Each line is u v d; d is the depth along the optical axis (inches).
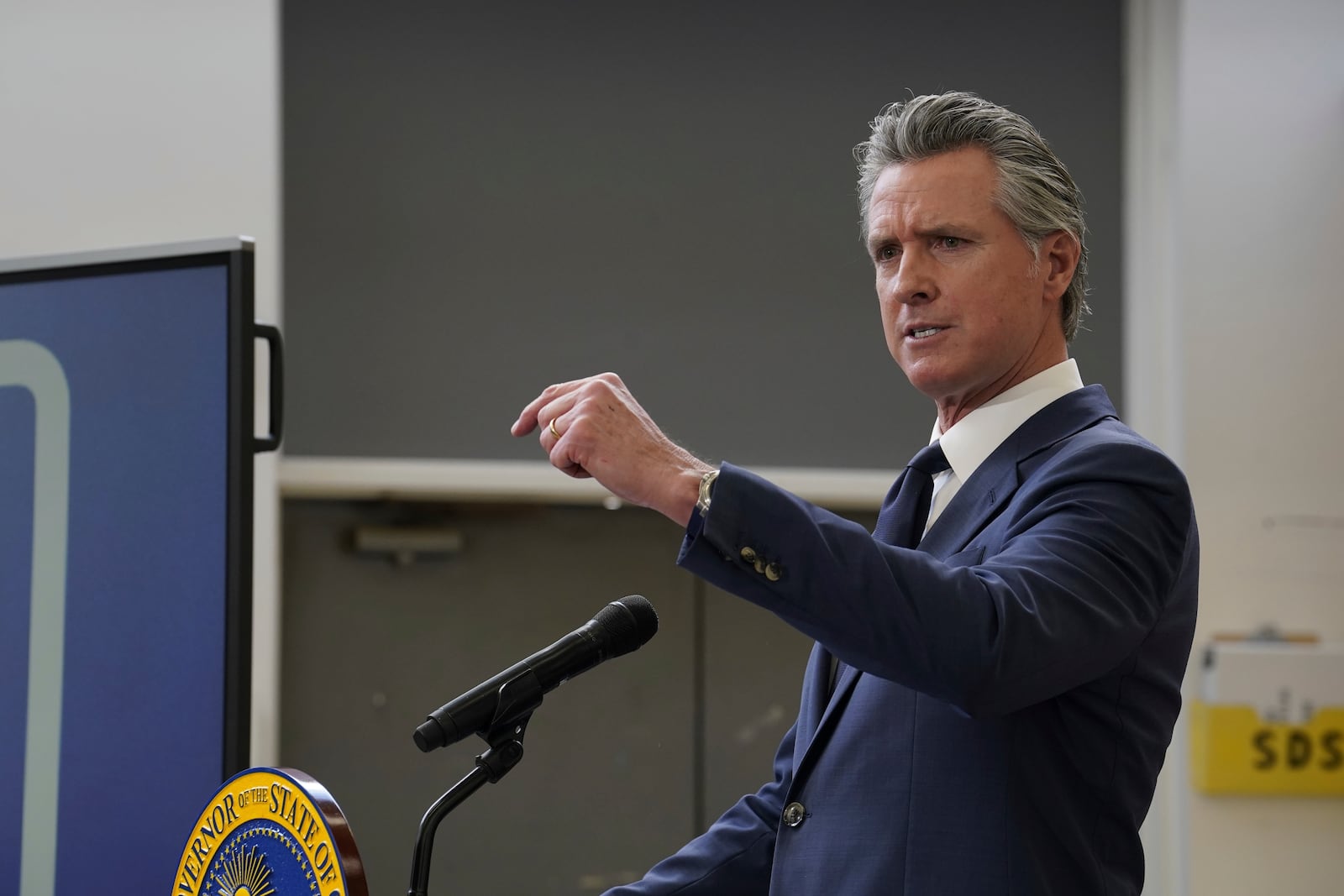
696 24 485.4
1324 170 481.4
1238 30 482.0
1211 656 461.7
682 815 497.7
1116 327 497.4
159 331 237.9
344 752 477.1
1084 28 498.6
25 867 234.7
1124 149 498.6
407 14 471.2
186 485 234.7
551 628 492.7
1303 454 475.8
